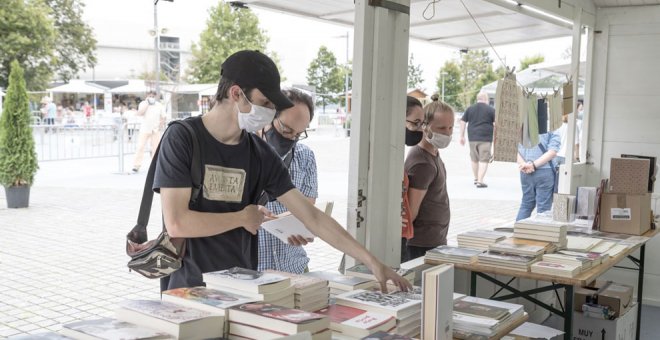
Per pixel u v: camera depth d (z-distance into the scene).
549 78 9.88
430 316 1.75
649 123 5.29
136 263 2.01
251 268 2.23
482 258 3.03
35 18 26.84
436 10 4.45
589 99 5.49
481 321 2.11
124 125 16.36
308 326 1.53
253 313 1.57
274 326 1.54
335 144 22.38
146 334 1.44
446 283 1.78
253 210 2.06
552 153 6.13
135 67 34.06
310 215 2.20
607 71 5.42
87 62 32.03
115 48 33.88
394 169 3.03
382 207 3.03
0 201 9.63
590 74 5.46
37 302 4.79
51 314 4.52
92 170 13.89
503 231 3.65
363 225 2.92
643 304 5.26
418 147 3.32
